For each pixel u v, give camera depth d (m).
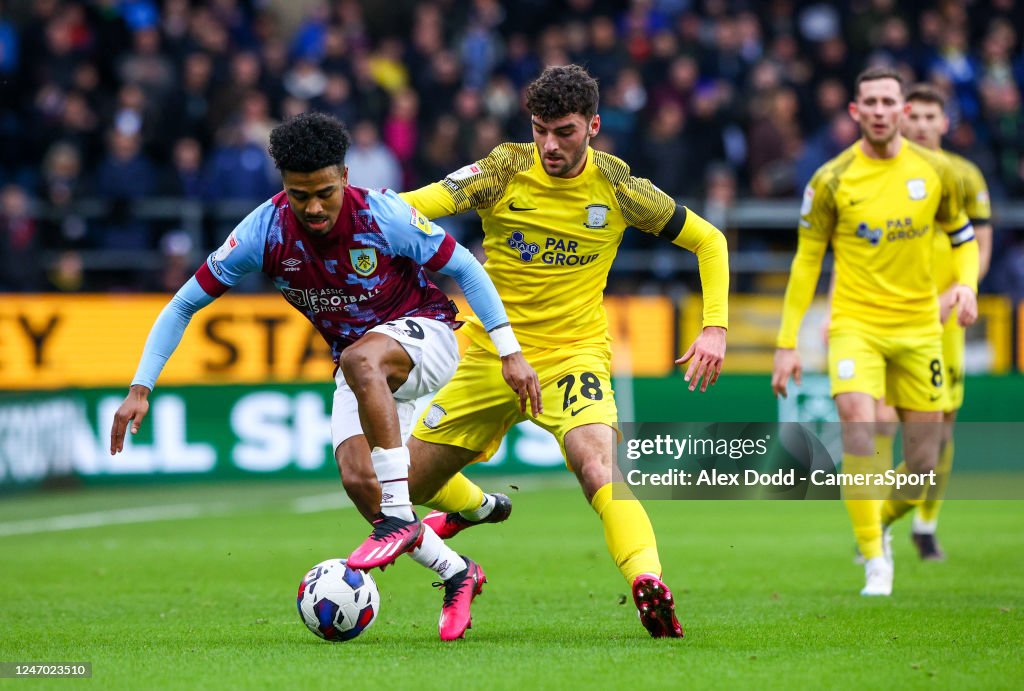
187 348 34.53
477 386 15.66
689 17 45.50
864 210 19.84
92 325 34.00
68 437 33.66
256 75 41.06
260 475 34.94
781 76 44.97
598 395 14.98
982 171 41.75
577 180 14.97
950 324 22.91
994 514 30.58
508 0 47.09
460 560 14.66
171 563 22.44
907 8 48.56
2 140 39.53
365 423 13.53
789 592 18.95
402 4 47.81
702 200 39.88
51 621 16.30
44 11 41.75
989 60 47.47
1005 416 37.97
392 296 14.22
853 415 19.50
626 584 19.75
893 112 19.45
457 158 40.16
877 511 18.97
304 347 35.28
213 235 38.06
